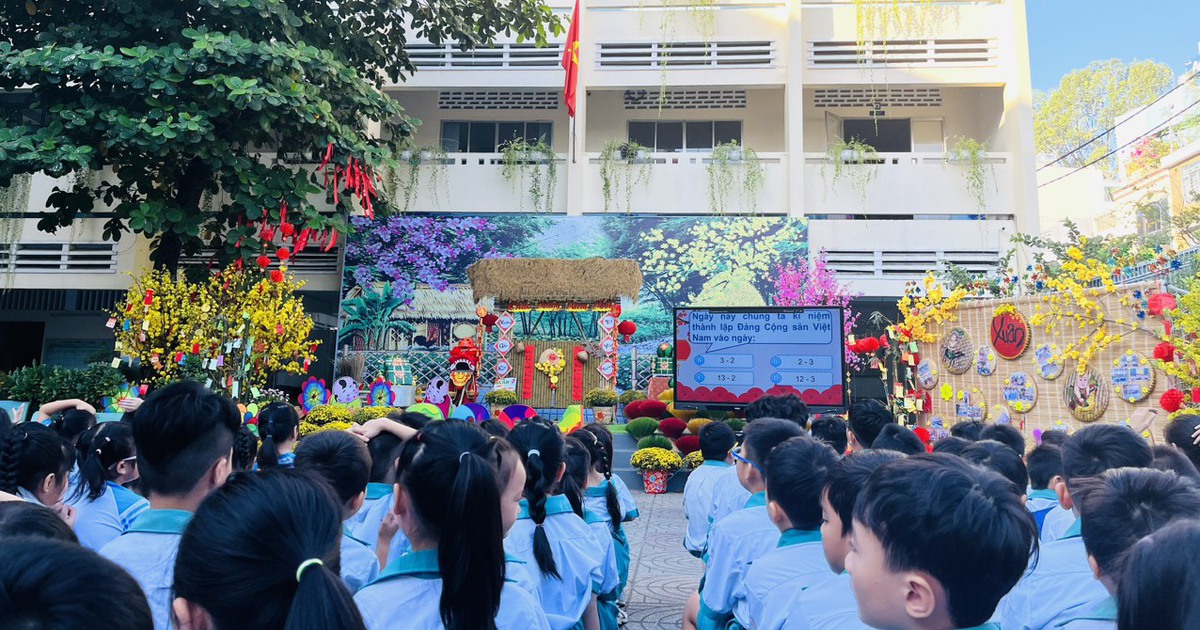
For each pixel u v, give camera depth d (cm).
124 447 308
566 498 295
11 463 254
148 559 199
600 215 1641
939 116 1788
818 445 237
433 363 1559
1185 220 1831
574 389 1371
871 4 1673
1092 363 726
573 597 278
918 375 964
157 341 1020
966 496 132
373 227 1602
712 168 1648
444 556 168
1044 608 216
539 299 1373
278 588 122
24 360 1875
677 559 657
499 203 1662
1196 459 323
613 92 1819
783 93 1794
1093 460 249
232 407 227
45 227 1173
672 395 1178
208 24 1083
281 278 1060
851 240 1622
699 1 1698
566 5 1730
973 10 1675
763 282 1570
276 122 1096
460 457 176
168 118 955
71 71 981
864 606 141
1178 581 110
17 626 86
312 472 142
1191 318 629
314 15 1182
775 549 232
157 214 1041
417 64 1714
